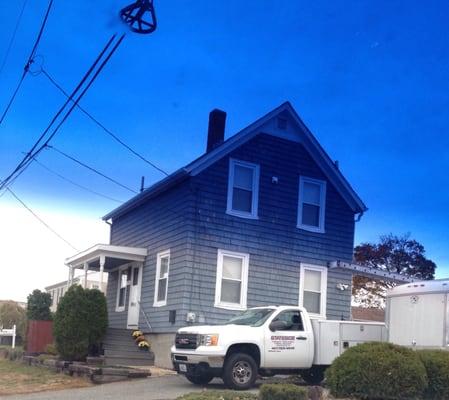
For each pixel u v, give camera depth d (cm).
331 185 2261
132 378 1612
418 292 1477
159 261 2109
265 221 2091
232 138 2050
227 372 1409
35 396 1358
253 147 2112
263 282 2044
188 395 1205
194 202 1975
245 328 1465
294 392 1144
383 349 1262
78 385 1527
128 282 2367
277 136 2172
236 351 1448
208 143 2230
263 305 2028
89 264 2445
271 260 2075
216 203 2011
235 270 2009
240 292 2000
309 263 2148
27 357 2109
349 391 1241
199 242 1956
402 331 1493
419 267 3866
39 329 2234
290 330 1516
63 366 1761
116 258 2222
